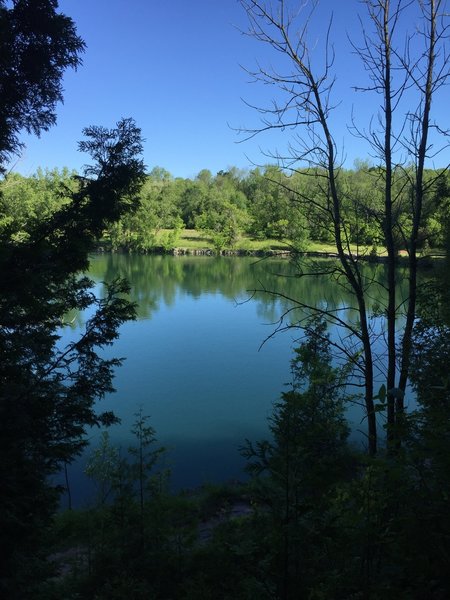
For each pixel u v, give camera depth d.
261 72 5.28
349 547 2.18
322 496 2.34
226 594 3.53
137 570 4.50
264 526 2.56
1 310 3.92
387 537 2.05
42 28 4.29
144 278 49.75
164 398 15.77
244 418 13.98
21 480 3.43
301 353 3.70
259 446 2.56
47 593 3.79
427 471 2.00
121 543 4.80
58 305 4.81
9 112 4.41
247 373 18.53
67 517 6.70
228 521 5.48
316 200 5.85
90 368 4.95
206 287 44.00
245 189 84.62
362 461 2.33
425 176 5.54
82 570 4.91
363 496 2.15
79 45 4.52
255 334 25.27
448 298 5.03
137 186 5.02
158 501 5.30
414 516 1.90
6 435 3.47
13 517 3.13
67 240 4.83
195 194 92.12
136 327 27.42
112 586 4.38
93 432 12.85
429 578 1.88
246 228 72.19
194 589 3.74
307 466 2.39
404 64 4.90
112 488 5.39
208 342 23.67
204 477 10.04
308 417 2.56
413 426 2.20
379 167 5.45
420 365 4.75
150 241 74.69
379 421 8.57
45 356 4.31
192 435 12.75
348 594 2.12
